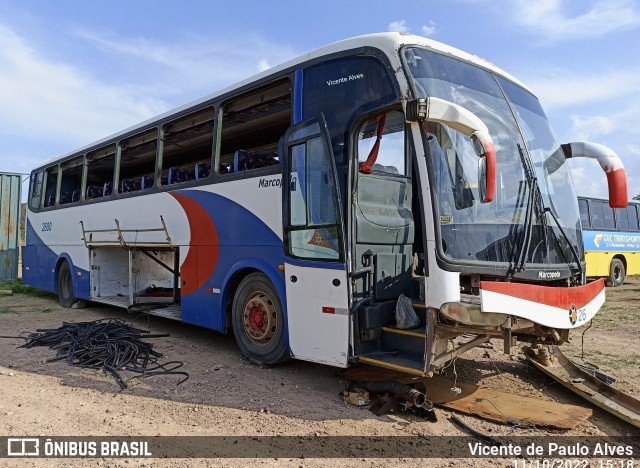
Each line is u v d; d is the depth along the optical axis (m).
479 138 4.32
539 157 5.68
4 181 17.06
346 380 5.89
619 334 8.82
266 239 6.25
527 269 4.93
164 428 4.41
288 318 5.76
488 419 4.71
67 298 11.81
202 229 7.41
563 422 4.59
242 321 6.65
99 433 4.25
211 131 8.16
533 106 6.14
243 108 7.11
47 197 13.32
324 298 5.31
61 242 12.06
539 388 5.75
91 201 10.70
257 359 6.40
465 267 4.56
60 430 4.28
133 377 5.94
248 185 6.57
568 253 5.44
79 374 6.03
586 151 5.82
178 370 6.26
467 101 5.27
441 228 4.56
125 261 11.16
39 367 6.29
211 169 7.28
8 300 13.24
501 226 4.93
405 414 4.88
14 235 17.27
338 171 5.30
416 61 5.04
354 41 5.40
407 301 5.26
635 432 4.57
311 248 5.47
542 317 4.61
